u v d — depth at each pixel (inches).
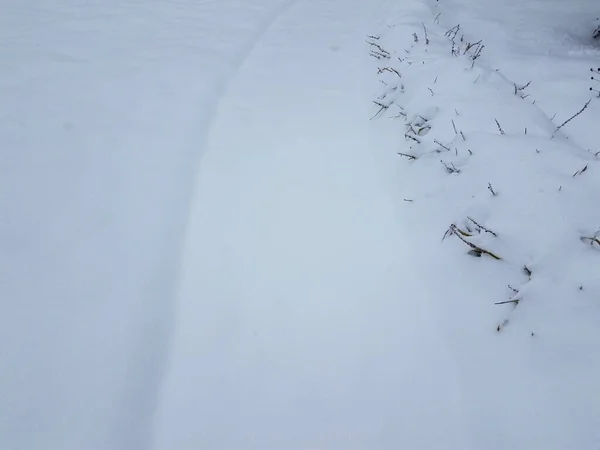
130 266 93.9
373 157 119.0
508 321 72.9
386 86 144.0
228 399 72.0
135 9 218.1
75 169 119.8
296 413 69.2
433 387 69.2
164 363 77.9
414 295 82.9
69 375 75.2
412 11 188.1
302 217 103.9
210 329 82.4
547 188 84.5
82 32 195.6
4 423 68.7
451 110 116.6
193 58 173.6
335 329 80.0
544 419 61.1
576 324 67.3
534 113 112.0
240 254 96.1
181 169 119.1
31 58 174.2
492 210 87.2
